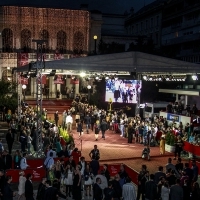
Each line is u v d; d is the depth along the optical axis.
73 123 36.12
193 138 23.83
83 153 23.72
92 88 49.84
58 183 14.13
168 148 24.83
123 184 13.70
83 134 30.78
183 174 14.59
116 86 31.55
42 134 23.38
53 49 50.44
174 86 44.16
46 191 12.32
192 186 13.54
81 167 16.03
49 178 16.00
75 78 39.66
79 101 42.75
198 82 41.91
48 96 49.31
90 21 51.75
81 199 15.20
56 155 19.47
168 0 60.94
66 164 16.19
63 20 50.41
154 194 13.14
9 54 48.25
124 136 29.84
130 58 24.61
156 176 14.53
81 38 51.44
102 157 22.84
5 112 34.91
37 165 18.53
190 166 19.52
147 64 24.86
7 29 48.84
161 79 32.78
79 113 36.12
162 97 46.09
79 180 14.80
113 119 32.28
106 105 42.91
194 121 29.17
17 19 48.88
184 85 44.78
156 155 23.72
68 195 15.96
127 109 39.44
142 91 42.59
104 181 14.00
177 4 57.34
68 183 15.56
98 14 52.50
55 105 44.38
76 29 51.06
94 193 13.39
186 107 36.31
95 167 16.80
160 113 33.84
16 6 48.72
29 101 44.97
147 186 13.30
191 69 25.61
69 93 49.56
